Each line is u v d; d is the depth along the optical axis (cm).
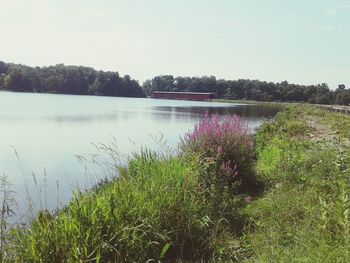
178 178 584
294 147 1105
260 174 866
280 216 559
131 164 661
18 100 6938
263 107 9138
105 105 6850
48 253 396
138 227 475
